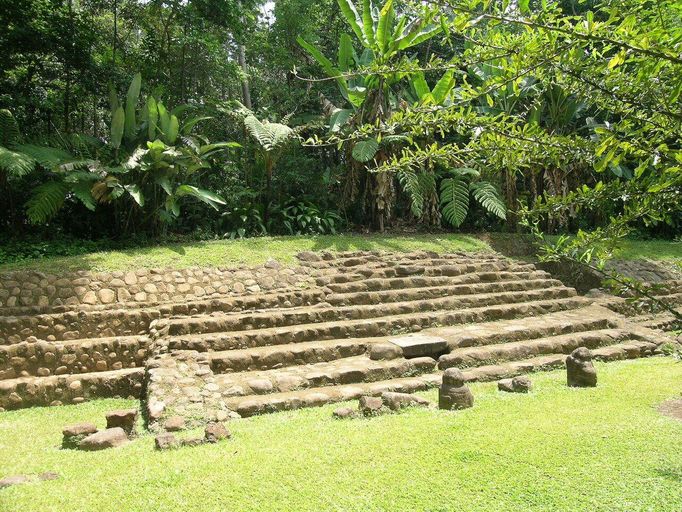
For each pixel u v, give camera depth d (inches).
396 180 446.6
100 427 178.9
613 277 80.0
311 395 193.2
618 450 134.1
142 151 321.1
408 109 84.4
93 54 429.4
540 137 83.0
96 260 283.3
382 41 349.4
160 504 112.0
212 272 297.0
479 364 231.9
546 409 170.7
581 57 73.8
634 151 76.8
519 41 71.3
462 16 65.2
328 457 133.8
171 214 350.9
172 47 425.4
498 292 326.3
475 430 151.1
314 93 478.9
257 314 259.4
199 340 229.1
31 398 203.5
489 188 412.2
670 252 446.0
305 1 493.0
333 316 270.2
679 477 117.8
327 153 465.1
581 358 202.2
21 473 134.1
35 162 299.7
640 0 63.8
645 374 215.9
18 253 301.3
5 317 232.4
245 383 199.3
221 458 135.5
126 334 248.1
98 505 112.0
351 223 437.7
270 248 335.6
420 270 332.5
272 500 112.8
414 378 216.8
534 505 108.2
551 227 470.0
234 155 412.2
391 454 135.0
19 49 355.6
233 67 435.8
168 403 179.3
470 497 112.1
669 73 70.6
